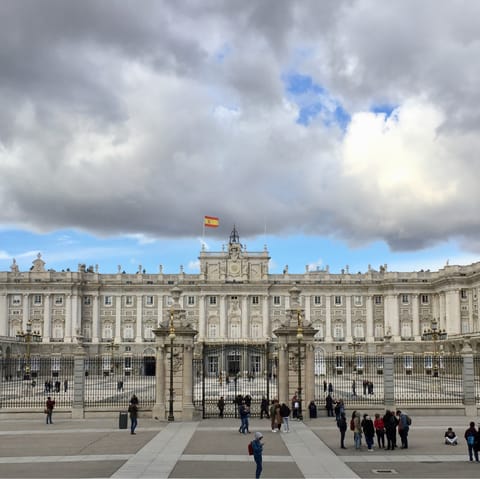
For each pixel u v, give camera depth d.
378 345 157.88
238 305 159.88
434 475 30.44
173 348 52.50
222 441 40.91
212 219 148.25
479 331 141.62
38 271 158.12
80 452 37.03
